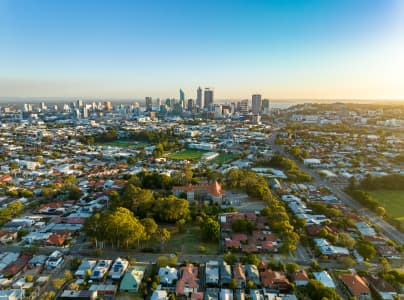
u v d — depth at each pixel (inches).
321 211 7485.2
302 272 4805.6
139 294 4436.5
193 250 5743.1
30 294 4340.6
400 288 4569.4
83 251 5674.2
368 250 5369.1
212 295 4379.9
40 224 6776.6
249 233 6471.5
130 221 5738.2
